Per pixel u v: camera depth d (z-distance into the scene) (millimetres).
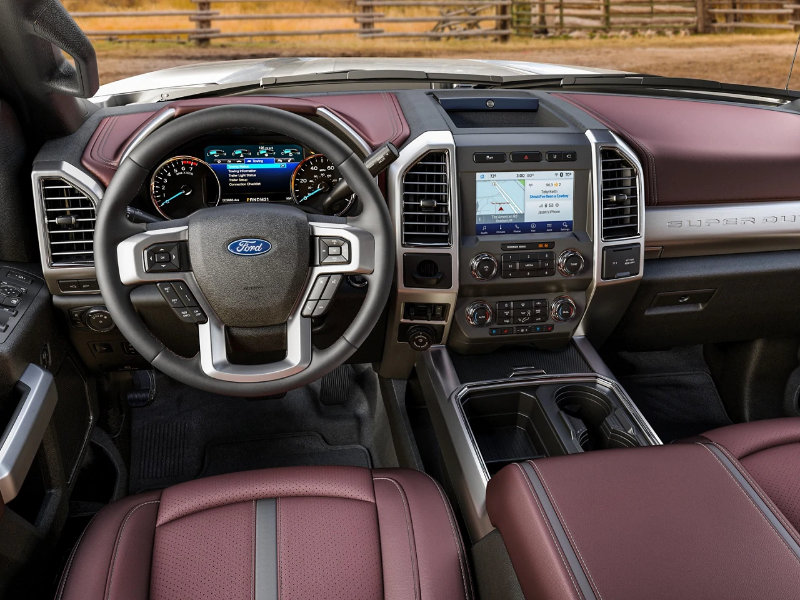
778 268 1671
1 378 1178
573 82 1829
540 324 1576
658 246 1621
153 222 1219
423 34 14094
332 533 1021
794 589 805
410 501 1094
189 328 1480
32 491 1360
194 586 938
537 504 941
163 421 2066
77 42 1187
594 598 802
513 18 14539
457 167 1419
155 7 13727
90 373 1650
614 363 2211
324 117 1451
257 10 14094
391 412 1829
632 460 1020
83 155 1364
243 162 1449
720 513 913
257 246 1069
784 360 1969
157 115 1392
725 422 2059
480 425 1629
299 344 1138
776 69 12719
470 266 1465
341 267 1112
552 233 1490
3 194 1316
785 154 1637
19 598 1151
